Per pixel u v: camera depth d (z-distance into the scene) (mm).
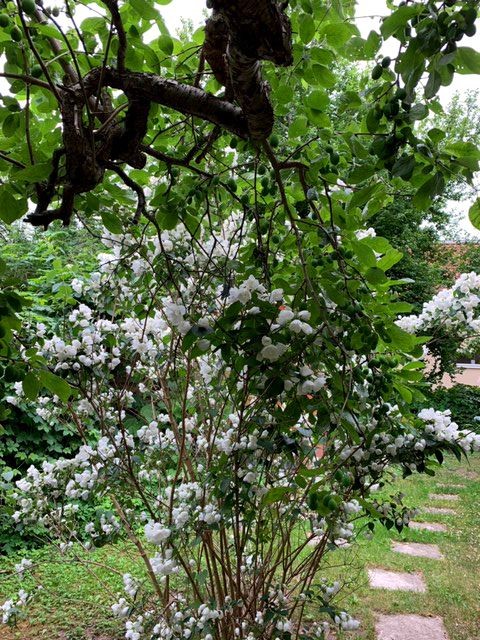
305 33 1363
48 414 2488
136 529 3479
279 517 2121
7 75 1131
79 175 1140
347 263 1565
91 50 1547
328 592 2383
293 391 1440
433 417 1967
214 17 1095
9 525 4145
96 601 3480
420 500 5922
